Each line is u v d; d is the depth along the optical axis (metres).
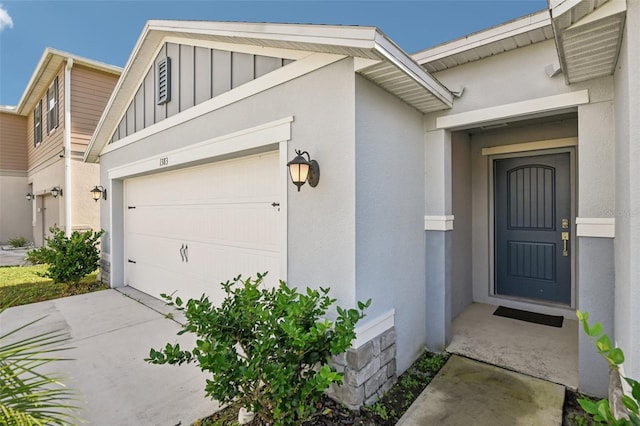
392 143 2.96
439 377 2.92
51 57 8.66
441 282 3.45
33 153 12.43
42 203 11.86
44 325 4.31
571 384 2.76
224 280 4.29
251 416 2.31
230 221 4.20
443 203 3.42
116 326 4.26
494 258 4.86
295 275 2.94
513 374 2.93
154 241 5.70
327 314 2.67
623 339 2.01
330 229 2.66
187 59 4.39
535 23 2.70
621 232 2.11
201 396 2.69
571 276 4.27
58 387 2.82
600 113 2.56
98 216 9.19
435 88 2.94
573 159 4.20
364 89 2.61
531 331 3.86
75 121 8.79
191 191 4.86
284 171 3.05
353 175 2.52
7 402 1.48
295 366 2.15
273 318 2.22
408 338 3.18
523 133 4.46
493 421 2.33
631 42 1.71
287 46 2.76
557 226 4.38
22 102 11.81
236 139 3.59
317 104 2.78
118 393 2.73
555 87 2.78
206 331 2.21
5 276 7.53
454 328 3.97
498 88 3.07
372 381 2.59
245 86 3.48
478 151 4.88
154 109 5.10
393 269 2.97
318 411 2.42
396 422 2.36
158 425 2.33
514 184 4.71
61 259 6.16
